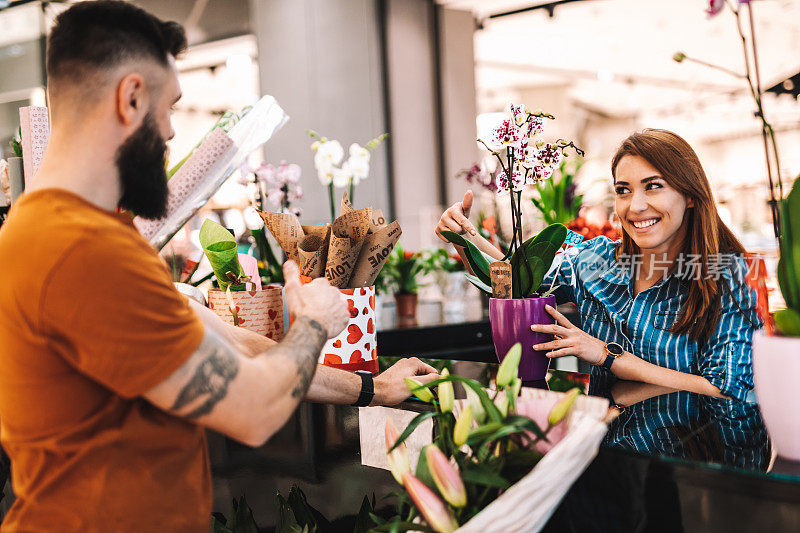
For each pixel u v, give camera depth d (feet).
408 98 24.02
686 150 5.94
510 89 48.73
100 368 3.40
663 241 6.07
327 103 21.98
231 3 25.08
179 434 3.91
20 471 3.82
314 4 21.71
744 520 3.58
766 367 3.74
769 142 4.07
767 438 4.11
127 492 3.68
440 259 11.64
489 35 32.40
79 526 3.61
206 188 5.74
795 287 3.75
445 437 4.12
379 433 5.14
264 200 9.95
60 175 3.71
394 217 23.75
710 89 44.21
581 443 3.50
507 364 4.07
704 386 5.37
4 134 30.22
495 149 5.30
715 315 5.73
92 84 3.68
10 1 26.40
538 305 5.32
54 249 3.38
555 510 4.33
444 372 5.11
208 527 4.18
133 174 3.88
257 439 3.74
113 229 3.54
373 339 5.95
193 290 6.38
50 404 3.58
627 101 51.93
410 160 24.07
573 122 53.52
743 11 28.30
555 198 10.75
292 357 3.98
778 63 34.86
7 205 6.38
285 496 5.77
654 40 33.65
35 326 3.41
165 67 3.94
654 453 3.93
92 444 3.62
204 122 39.99
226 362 3.62
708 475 3.67
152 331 3.42
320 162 9.73
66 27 3.71
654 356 6.16
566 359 7.59
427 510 3.61
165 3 25.02
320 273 5.96
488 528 3.36
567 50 35.83
